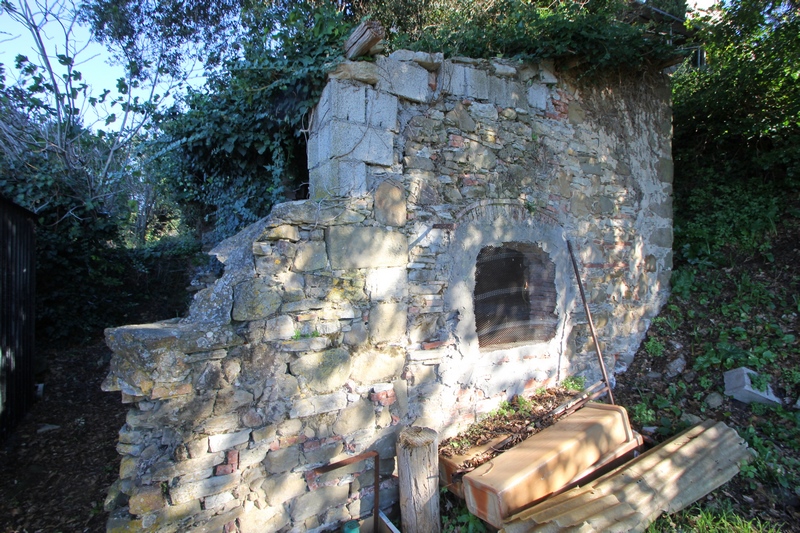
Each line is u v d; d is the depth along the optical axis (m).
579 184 4.46
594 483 2.98
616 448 3.36
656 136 5.22
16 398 4.61
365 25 2.95
